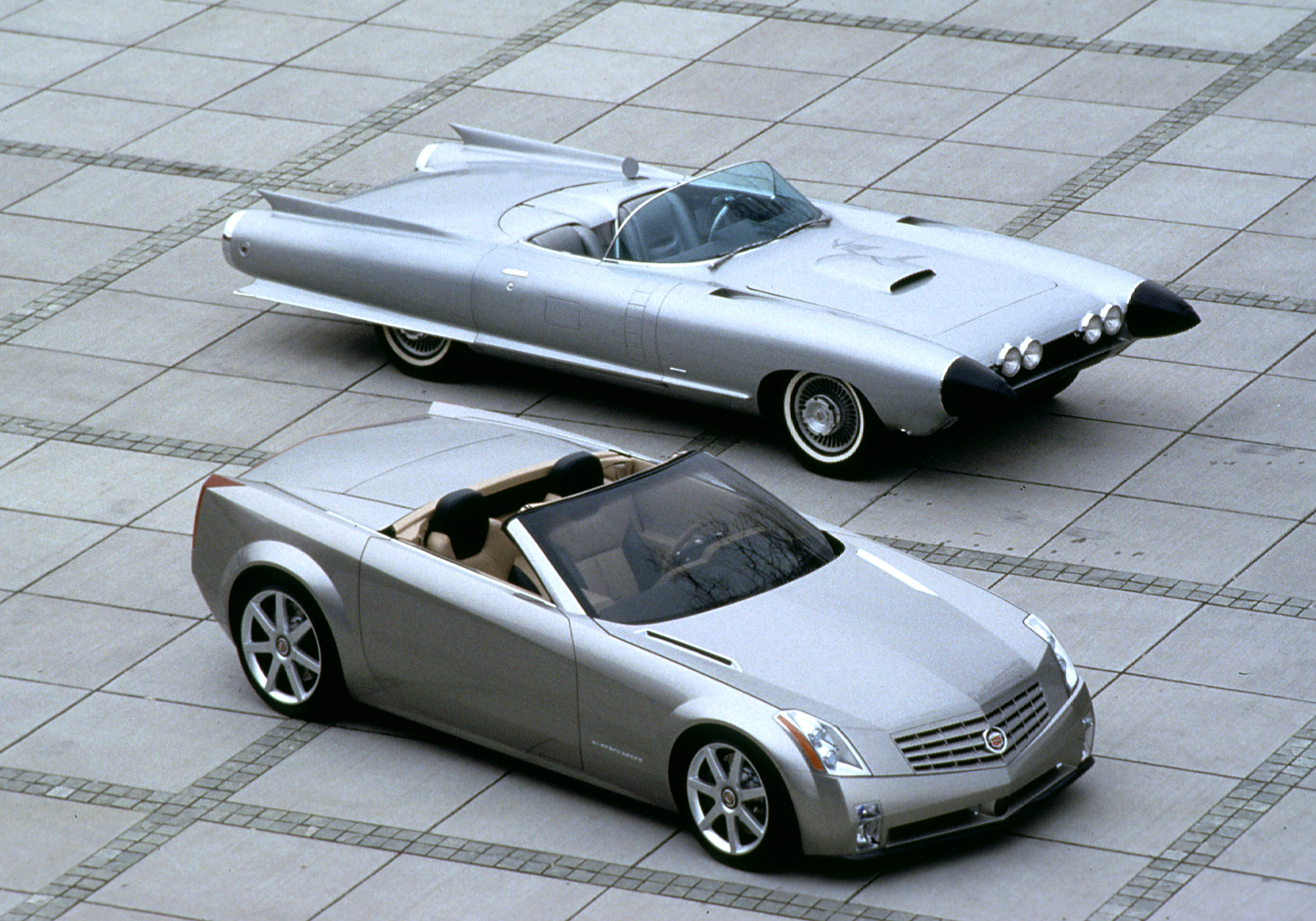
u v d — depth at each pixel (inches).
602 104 2160.4
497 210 1605.6
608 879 987.9
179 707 1171.3
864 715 958.4
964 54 2255.2
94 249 1879.9
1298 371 1561.3
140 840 1042.1
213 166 2048.5
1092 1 2399.1
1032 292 1443.2
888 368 1342.3
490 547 1101.7
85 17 2475.4
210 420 1555.1
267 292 1651.1
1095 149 1999.3
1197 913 943.0
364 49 2342.5
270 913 973.8
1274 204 1857.8
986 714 976.3
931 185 1927.9
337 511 1130.0
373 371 1641.2
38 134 2138.3
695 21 2386.8
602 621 1022.4
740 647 1002.1
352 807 1063.0
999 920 941.2
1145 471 1421.0
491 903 972.6
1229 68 2183.8
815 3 2425.0
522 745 1063.0
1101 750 1091.9
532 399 1582.2
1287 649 1183.6
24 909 986.1
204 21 2445.9
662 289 1456.7
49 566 1343.5
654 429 1521.9
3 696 1186.6
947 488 1409.9
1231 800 1037.8
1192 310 1451.8
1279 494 1375.5
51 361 1664.6
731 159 2004.2
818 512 1379.2
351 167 2030.0
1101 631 1214.9
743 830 989.8
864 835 941.2
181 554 1355.8
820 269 1475.1
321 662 1123.9
